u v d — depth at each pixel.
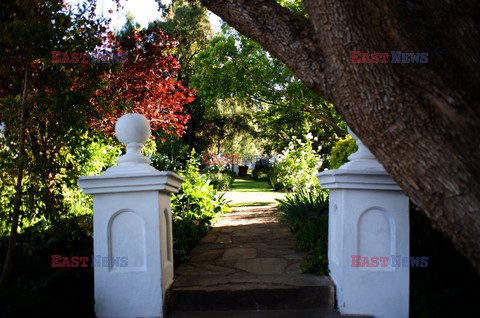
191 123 26.09
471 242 2.28
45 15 3.31
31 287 2.88
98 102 3.75
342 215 3.29
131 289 3.25
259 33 2.90
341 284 3.26
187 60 23.61
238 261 4.20
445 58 2.39
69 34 3.51
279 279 3.55
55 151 3.47
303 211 6.11
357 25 2.38
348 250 3.27
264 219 7.02
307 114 17.83
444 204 2.31
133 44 6.45
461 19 2.46
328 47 2.53
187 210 6.04
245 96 12.63
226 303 3.36
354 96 2.48
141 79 6.32
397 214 3.27
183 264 4.17
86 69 3.60
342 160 6.73
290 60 2.84
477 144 2.24
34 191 3.35
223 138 28.97
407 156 2.37
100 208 3.27
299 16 2.96
